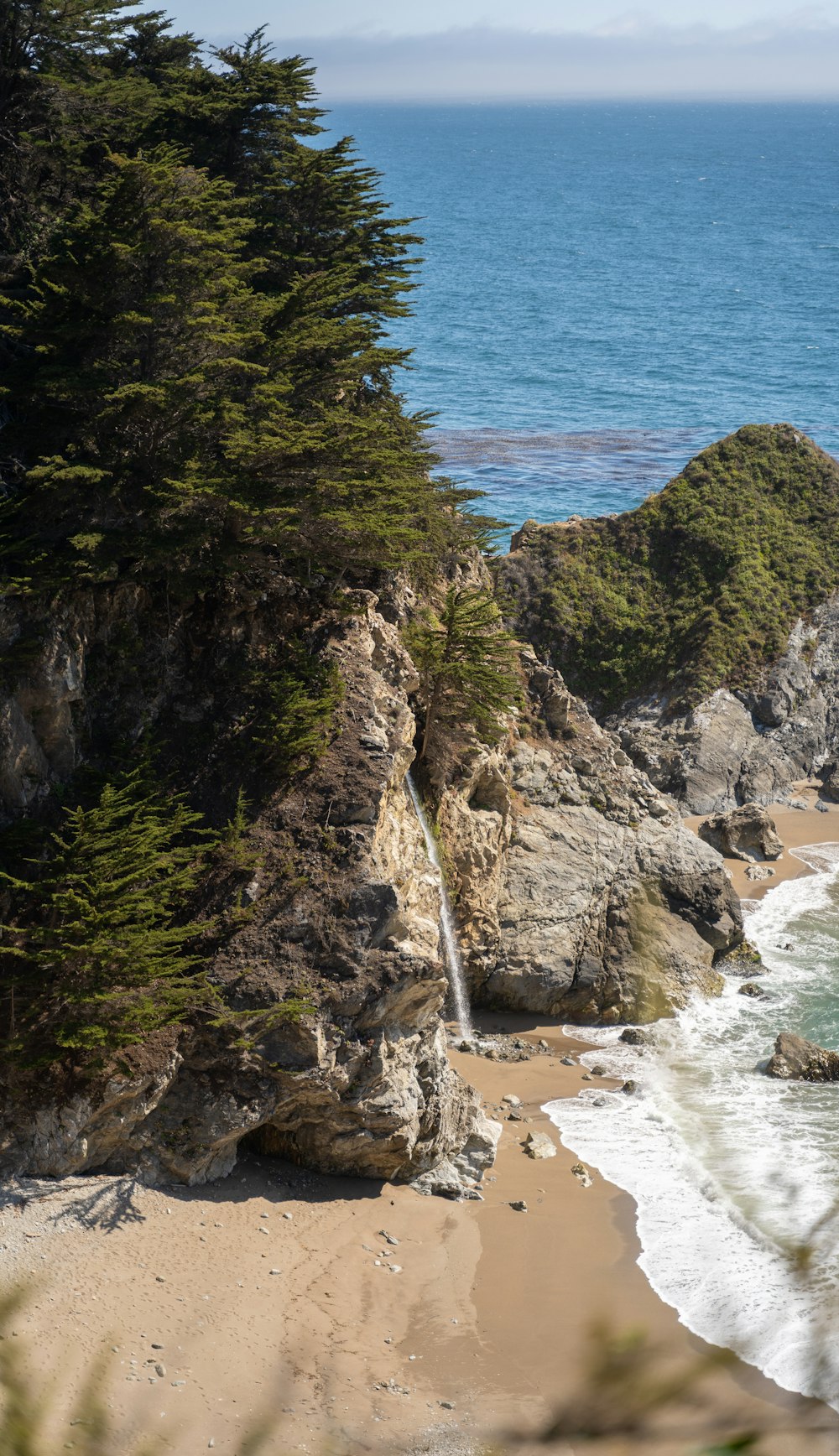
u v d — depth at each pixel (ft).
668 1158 124.88
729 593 264.72
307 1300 98.84
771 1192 116.16
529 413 526.98
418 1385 90.84
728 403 555.69
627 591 277.85
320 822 124.06
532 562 281.95
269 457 126.93
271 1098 110.73
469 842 154.51
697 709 241.96
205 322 127.03
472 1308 100.68
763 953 174.91
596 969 157.89
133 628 129.39
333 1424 85.05
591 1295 102.22
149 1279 97.04
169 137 164.76
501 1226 112.57
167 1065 108.88
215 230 141.08
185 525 124.57
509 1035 152.87
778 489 293.02
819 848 213.25
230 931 117.91
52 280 129.80
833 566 274.77
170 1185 108.78
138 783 117.91
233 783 127.13
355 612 137.49
